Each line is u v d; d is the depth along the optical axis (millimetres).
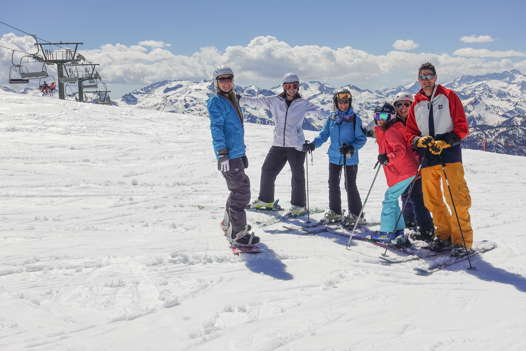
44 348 2342
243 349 2377
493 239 4676
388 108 4465
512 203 6641
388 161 4477
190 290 3178
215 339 2492
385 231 4621
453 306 3002
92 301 2941
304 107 5766
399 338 2523
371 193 7375
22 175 7562
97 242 4242
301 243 4559
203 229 4871
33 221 4938
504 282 3498
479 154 13305
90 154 10188
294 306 2959
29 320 2645
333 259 4043
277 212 5984
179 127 16625
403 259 4082
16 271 3396
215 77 4332
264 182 6047
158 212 5598
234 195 4320
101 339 2463
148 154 10695
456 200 4117
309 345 2434
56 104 20016
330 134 5438
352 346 2426
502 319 2791
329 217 5492
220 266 3754
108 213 5473
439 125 4176
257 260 3949
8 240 4184
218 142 4211
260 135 15625
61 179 7453
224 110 4312
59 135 12672
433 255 4238
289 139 5820
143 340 2465
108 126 15227
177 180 8016
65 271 3449
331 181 5457
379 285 3396
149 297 3037
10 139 11422
